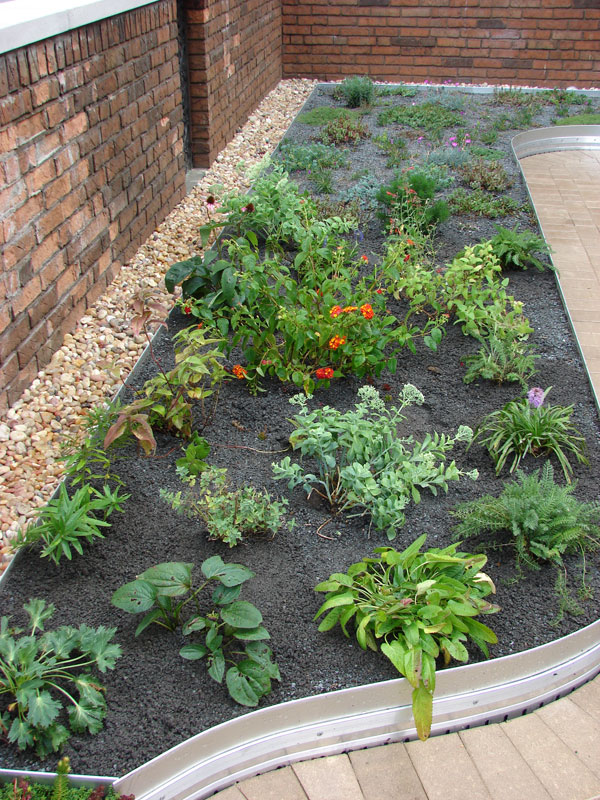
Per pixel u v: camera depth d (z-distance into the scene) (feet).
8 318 12.75
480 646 9.32
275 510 10.82
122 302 16.70
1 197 12.31
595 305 18.53
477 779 8.43
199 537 11.08
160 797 8.00
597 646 10.05
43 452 12.33
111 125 16.71
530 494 11.07
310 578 10.48
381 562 10.47
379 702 8.93
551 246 21.58
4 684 8.38
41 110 13.46
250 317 14.70
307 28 37.04
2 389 12.74
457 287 16.49
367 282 18.40
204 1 23.24
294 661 9.32
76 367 14.47
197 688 8.96
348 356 14.60
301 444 11.96
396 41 37.11
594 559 11.08
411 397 12.45
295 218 18.67
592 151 30.60
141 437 11.38
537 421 13.04
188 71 24.30
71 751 8.19
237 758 8.47
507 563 10.92
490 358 14.90
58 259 14.57
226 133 27.78
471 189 24.82
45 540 10.37
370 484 11.06
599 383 15.47
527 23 35.86
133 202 18.53
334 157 26.84
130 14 17.20
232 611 9.23
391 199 20.98
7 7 12.92
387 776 8.45
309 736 8.77
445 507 11.91
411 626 9.09
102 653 8.76
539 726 9.17
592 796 8.26
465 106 34.37
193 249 19.61
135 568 10.53
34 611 9.20
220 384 14.03
